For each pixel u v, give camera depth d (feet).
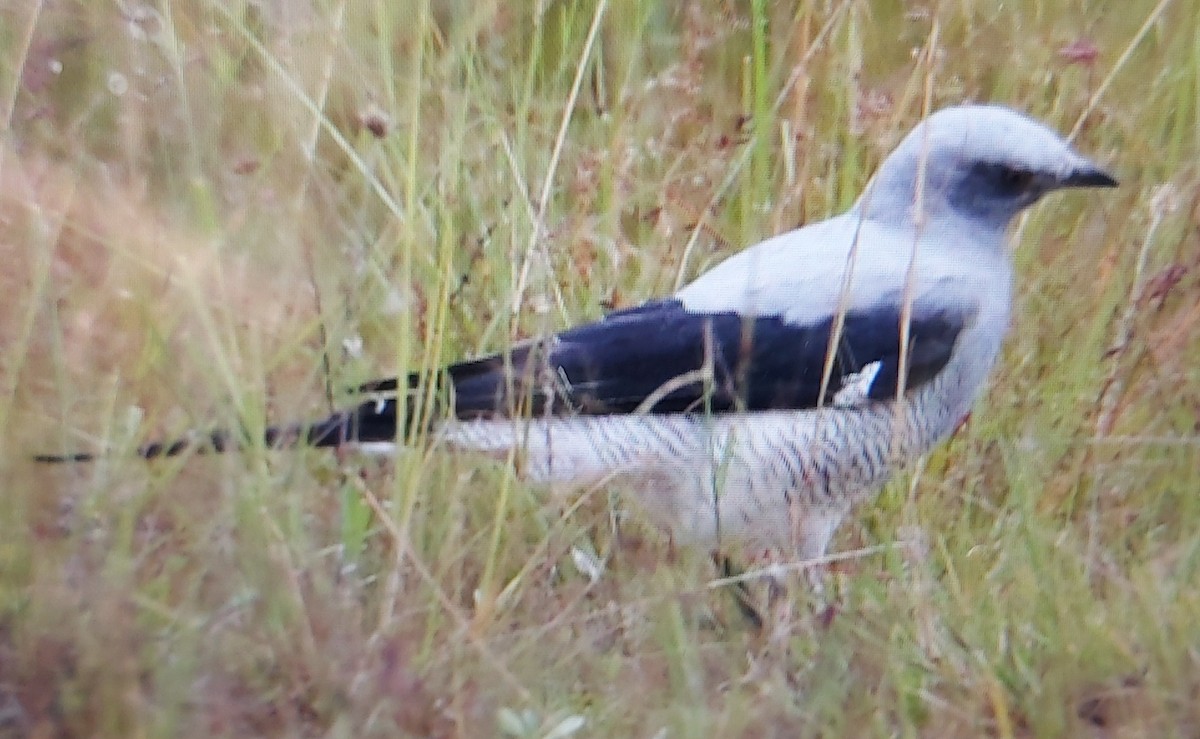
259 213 36.50
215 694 25.38
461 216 38.65
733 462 32.48
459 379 32.24
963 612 30.17
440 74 41.19
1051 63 43.73
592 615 29.27
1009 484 33.71
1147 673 27.81
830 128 42.09
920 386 33.04
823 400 32.24
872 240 33.91
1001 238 34.19
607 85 44.21
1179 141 41.75
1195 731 26.84
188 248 34.76
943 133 33.71
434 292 34.14
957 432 36.17
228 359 31.83
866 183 40.24
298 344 33.68
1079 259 39.06
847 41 44.32
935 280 33.22
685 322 32.83
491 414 31.94
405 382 30.66
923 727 28.12
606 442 32.50
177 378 31.42
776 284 33.06
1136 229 39.17
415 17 41.81
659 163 41.86
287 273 35.50
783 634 29.32
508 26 44.04
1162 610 29.04
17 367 30.66
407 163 37.52
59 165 36.83
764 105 40.55
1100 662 28.27
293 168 38.11
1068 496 33.83
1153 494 34.19
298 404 32.12
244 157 38.09
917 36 45.91
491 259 36.73
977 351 33.60
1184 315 37.14
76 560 26.78
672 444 32.45
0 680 25.73
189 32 40.98
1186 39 44.16
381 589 29.07
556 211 39.81
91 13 41.01
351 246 37.22
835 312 32.78
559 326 35.99
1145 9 45.03
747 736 26.78
